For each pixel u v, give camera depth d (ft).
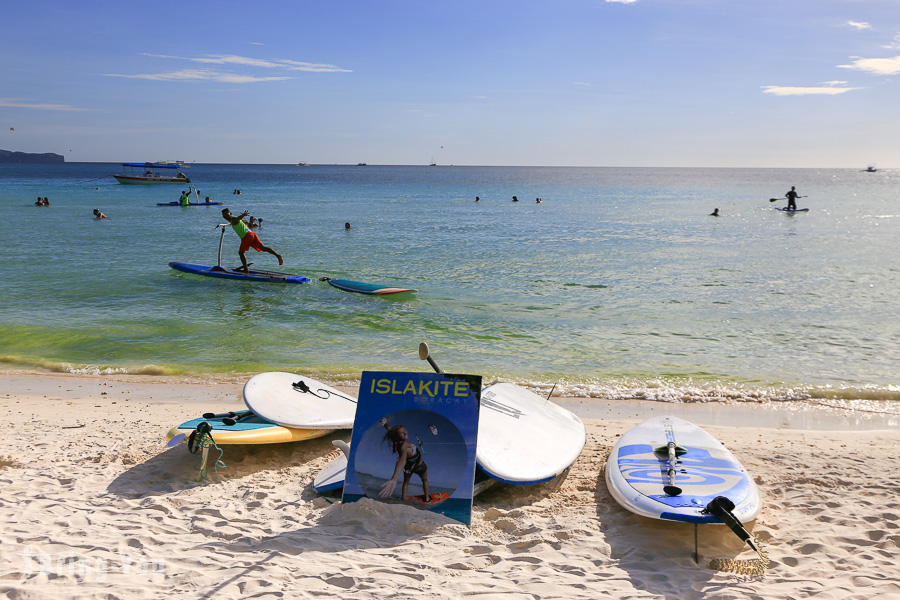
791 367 35.17
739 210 157.89
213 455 21.36
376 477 16.58
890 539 15.15
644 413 28.50
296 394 24.16
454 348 38.96
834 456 21.79
